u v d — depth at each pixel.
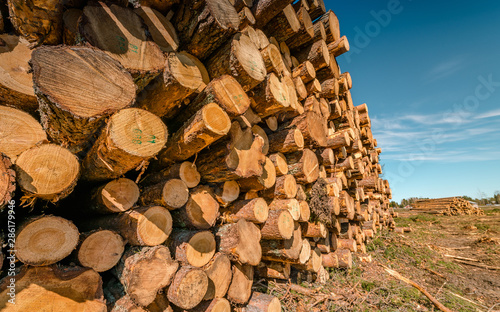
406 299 3.30
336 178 3.96
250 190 2.75
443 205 16.41
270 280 3.12
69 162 1.25
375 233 7.08
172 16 2.17
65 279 1.35
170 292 1.72
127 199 1.86
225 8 1.98
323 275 3.60
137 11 1.81
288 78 3.02
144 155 1.37
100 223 2.06
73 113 1.14
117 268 1.78
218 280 2.09
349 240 4.27
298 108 3.30
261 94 2.50
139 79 1.65
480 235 8.80
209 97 1.91
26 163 1.13
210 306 1.99
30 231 1.23
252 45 2.29
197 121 1.78
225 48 2.13
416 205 19.17
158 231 1.78
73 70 1.17
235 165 2.15
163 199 1.89
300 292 2.95
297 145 2.89
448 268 5.14
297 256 2.75
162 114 2.11
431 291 3.80
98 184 2.01
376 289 3.39
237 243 2.16
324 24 3.82
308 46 3.75
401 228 9.30
